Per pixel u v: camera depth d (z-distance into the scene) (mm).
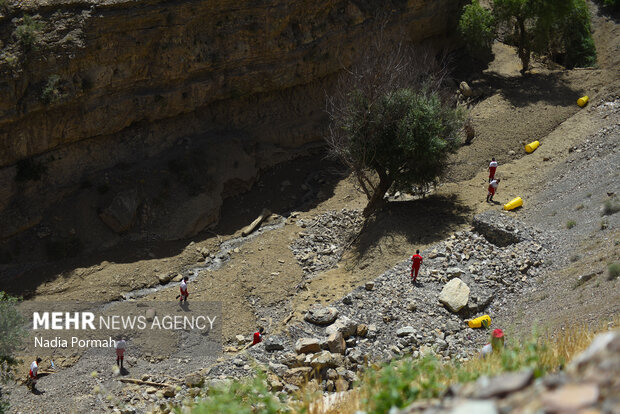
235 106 38781
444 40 45531
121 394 22438
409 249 28234
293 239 32969
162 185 35062
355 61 38625
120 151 35312
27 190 32625
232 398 7293
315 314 22766
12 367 24203
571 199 29672
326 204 36000
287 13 36906
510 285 24938
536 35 41625
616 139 33375
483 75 43875
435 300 24219
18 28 30250
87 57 31891
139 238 33281
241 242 33906
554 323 19781
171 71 34844
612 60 44750
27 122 31578
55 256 31594
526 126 38250
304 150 40656
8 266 30984
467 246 27406
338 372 19484
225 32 35688
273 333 24562
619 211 26203
